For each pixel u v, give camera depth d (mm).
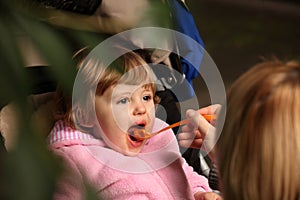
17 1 490
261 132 1155
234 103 1241
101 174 1660
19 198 413
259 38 6789
